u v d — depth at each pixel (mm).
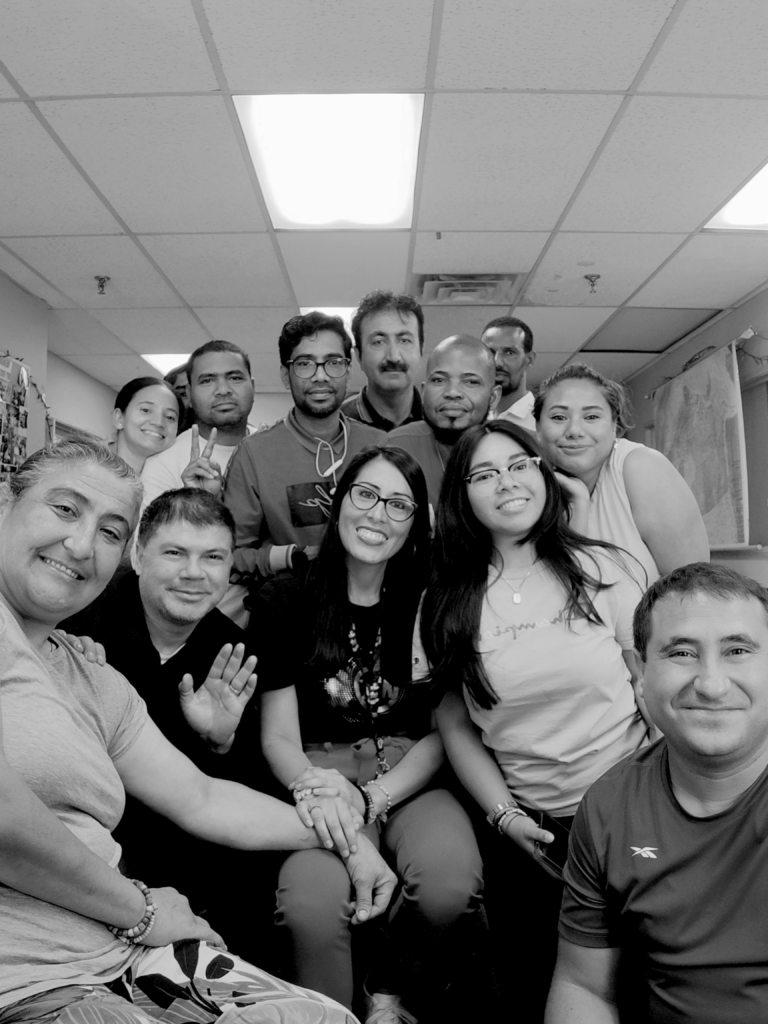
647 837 991
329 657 1640
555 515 1597
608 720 1481
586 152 2977
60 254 3932
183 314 4883
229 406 2607
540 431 1929
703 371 4980
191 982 1036
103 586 1120
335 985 1326
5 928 893
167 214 3484
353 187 3258
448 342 2297
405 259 4035
